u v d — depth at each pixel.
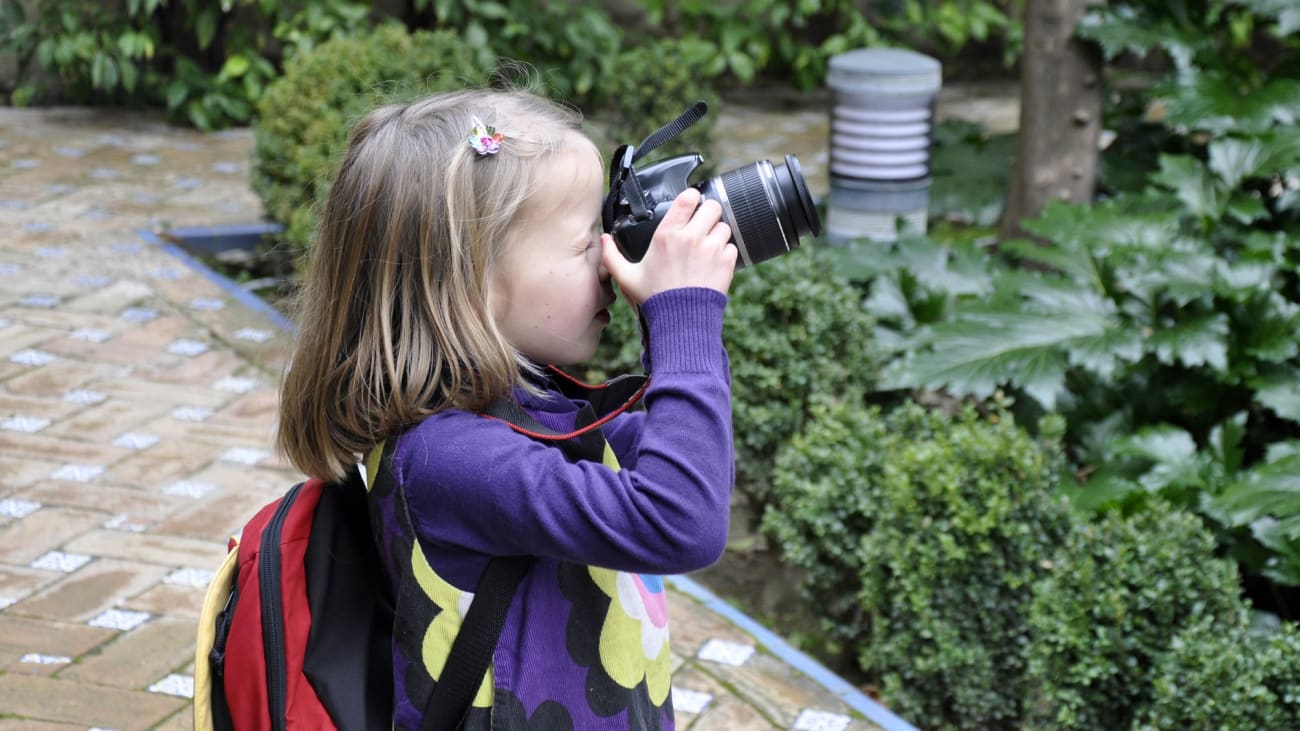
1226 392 3.59
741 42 8.27
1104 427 3.63
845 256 4.35
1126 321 3.69
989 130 7.66
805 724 2.52
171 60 7.57
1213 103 4.37
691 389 1.18
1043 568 2.70
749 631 2.86
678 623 2.88
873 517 2.86
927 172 4.86
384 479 1.22
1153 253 3.65
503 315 1.26
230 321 4.47
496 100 1.31
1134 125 5.43
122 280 4.79
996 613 2.65
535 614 1.23
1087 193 4.66
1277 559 2.84
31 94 7.25
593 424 1.25
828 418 3.12
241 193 6.02
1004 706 2.66
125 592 2.90
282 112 4.96
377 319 1.23
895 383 3.59
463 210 1.21
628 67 5.59
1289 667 2.34
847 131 4.77
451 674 1.20
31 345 4.20
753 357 3.44
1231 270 3.59
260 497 3.35
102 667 2.62
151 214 5.60
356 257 1.24
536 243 1.24
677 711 2.55
